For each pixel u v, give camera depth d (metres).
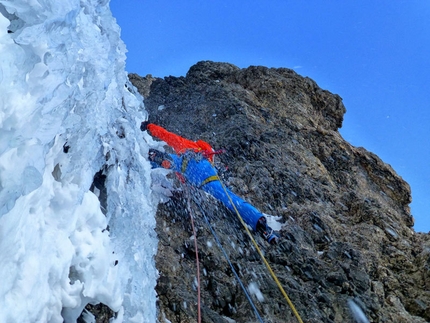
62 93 2.10
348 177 7.08
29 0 1.88
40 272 2.02
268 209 5.66
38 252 2.05
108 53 3.12
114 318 2.80
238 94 8.92
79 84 2.56
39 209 2.13
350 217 5.71
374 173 7.41
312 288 4.32
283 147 7.14
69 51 2.29
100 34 3.07
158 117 8.62
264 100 9.06
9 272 1.82
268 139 7.24
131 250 3.11
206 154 5.28
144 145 4.75
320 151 7.50
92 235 2.66
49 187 2.22
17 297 1.84
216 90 9.18
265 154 6.78
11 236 1.78
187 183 5.28
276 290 4.14
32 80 1.88
